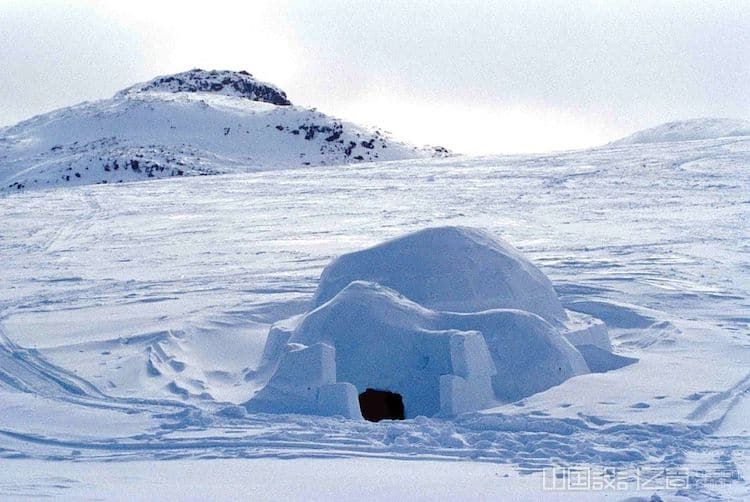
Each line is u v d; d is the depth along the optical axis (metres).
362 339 12.14
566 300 18.47
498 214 31.73
